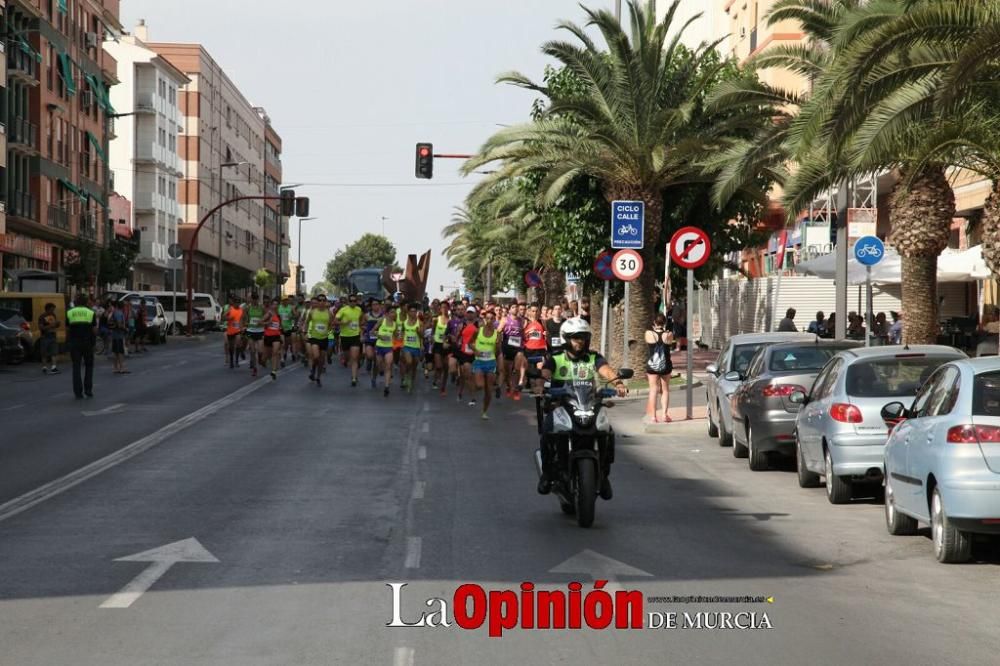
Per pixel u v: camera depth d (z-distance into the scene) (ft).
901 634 25.91
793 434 54.13
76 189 231.91
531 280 176.86
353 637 24.77
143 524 38.68
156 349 185.26
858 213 116.37
